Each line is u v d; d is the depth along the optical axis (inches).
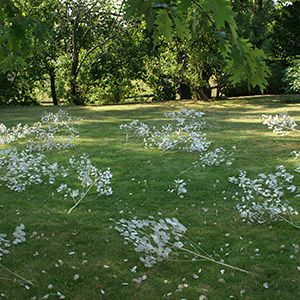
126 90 673.6
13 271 121.0
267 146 276.2
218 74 569.3
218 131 346.9
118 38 641.0
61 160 266.5
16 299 105.9
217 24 75.7
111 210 173.0
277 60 655.1
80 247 136.7
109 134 360.2
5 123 450.3
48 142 305.6
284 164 228.4
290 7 579.8
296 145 273.0
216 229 148.6
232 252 130.0
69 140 326.6
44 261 127.1
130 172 229.5
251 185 175.5
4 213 170.7
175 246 134.0
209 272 117.9
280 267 118.7
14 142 340.8
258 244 134.9
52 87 836.6
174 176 217.5
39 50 136.9
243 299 103.0
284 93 621.9
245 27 558.9
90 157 270.5
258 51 92.4
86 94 681.6
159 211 169.6
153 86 677.9
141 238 131.0
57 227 155.1
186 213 165.6
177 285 111.2
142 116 476.4
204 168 230.5
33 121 461.1
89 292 108.3
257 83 95.9
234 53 88.0
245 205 162.1
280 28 616.1
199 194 188.4
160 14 88.0
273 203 170.4
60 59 648.4
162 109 532.4
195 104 560.1
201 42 493.4
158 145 303.4
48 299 105.6
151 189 199.0
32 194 198.2
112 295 106.8
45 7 638.5
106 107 596.4
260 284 110.2
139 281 112.8
